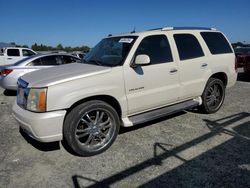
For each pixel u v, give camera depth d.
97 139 3.99
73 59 9.21
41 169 3.52
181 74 4.88
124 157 3.79
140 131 4.77
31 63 8.45
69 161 3.73
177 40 4.96
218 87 5.75
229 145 4.07
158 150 3.98
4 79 8.37
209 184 3.04
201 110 5.74
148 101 4.46
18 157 3.87
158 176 3.24
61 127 3.60
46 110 3.50
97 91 3.81
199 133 4.61
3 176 3.34
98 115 3.93
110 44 4.80
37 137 3.56
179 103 5.17
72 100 3.61
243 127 4.85
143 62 4.04
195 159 3.64
